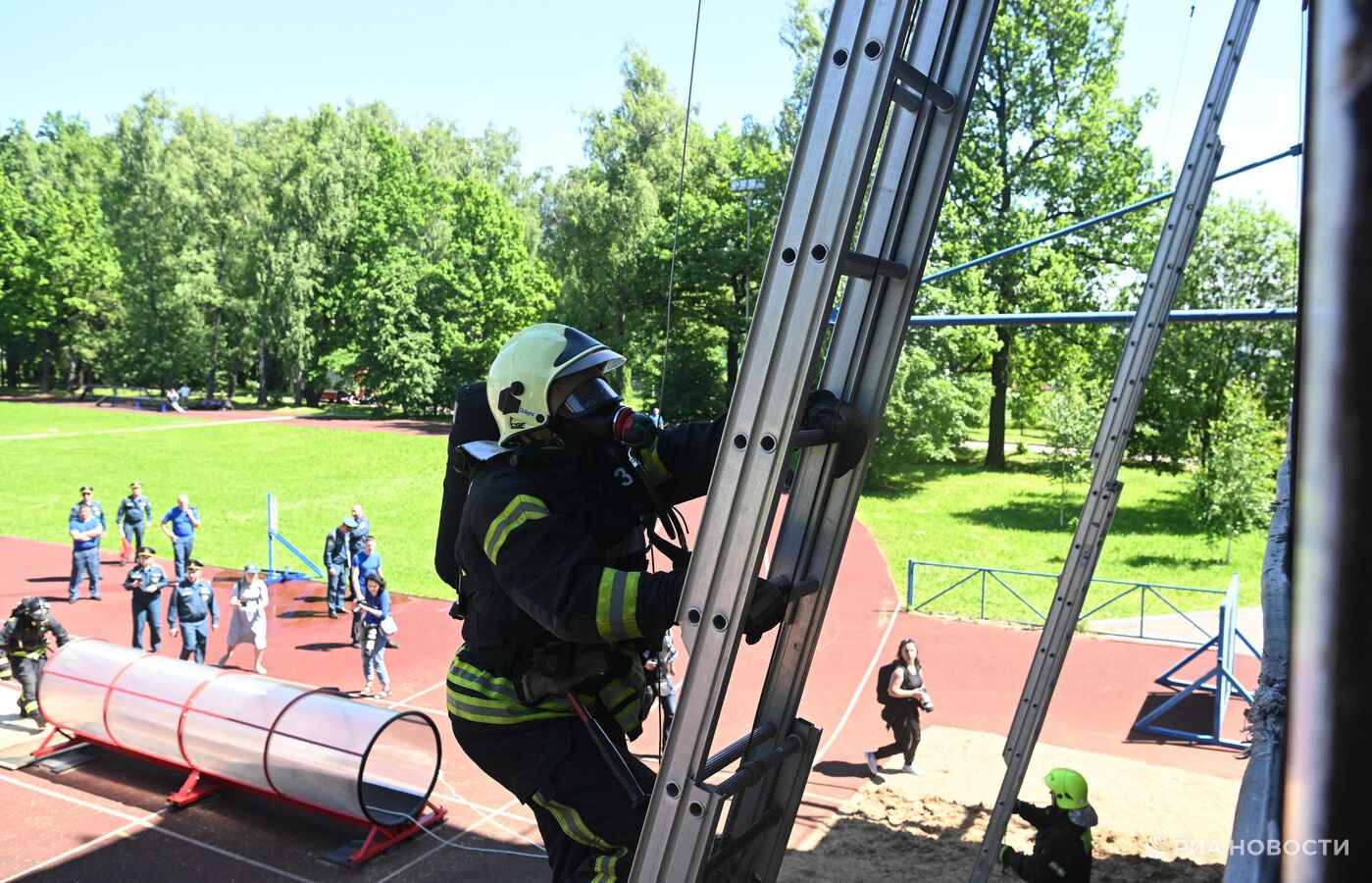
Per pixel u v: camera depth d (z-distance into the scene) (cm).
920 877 1001
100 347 7519
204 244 6969
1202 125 561
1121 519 3338
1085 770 1312
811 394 224
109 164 8662
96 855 1085
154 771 1295
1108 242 4156
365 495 3581
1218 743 1415
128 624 1973
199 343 6956
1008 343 4338
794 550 236
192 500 3469
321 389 7275
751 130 4766
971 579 2455
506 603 227
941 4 220
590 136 5225
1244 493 2744
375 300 6091
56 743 1368
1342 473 40
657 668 260
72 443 4819
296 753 1075
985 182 4119
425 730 1241
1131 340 591
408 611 2092
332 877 1039
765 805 246
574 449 237
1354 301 40
